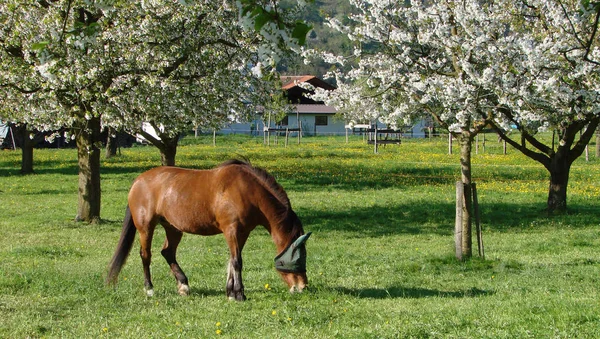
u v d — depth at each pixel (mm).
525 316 6996
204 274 10523
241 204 8375
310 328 6723
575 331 6254
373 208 20625
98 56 13969
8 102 15438
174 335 6555
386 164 37625
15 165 34781
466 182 12203
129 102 15422
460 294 9070
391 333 6309
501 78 11891
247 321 7156
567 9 13102
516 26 13953
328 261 12008
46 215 18141
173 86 15180
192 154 43312
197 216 8570
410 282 10062
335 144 57531
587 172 32094
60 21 12672
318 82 64062
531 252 13664
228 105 18625
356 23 14070
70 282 9375
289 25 3291
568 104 13141
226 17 16109
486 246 14375
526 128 15156
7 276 9703
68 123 14984
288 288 9219
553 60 12484
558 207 19328
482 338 6086
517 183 28203
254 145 55969
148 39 14656
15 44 13766
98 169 17109
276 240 8570
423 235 15977
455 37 12141
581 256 12875
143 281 9719
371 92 13953
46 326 6965
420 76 12148
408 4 13508
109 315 7582
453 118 12773
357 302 8266
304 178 29719
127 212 9180
